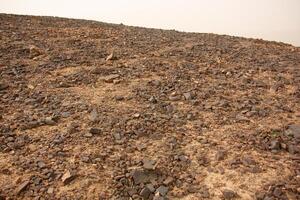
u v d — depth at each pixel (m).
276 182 6.58
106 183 6.48
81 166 6.93
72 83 11.77
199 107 10.04
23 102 9.99
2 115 9.09
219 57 16.30
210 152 7.63
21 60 14.21
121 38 20.28
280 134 8.50
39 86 11.35
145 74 12.99
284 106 10.33
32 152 7.39
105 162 7.12
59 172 6.71
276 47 20.38
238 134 8.45
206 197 6.21
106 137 8.09
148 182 6.57
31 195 6.09
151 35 22.25
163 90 11.32
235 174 6.87
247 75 13.44
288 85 12.37
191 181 6.64
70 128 8.42
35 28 21.39
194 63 15.00
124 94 10.89
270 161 7.32
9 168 6.81
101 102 10.16
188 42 20.16
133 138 8.13
